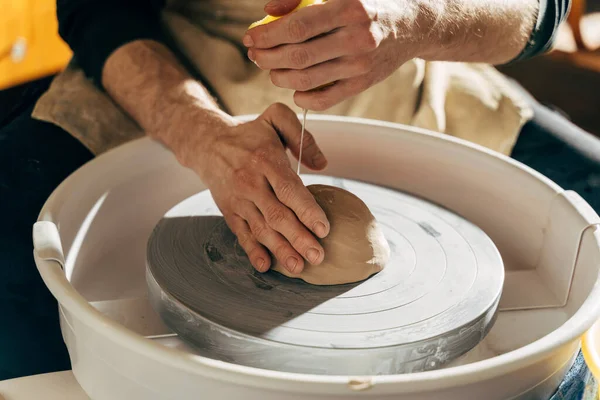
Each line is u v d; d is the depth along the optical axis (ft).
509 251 3.71
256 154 2.98
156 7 4.73
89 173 3.36
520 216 3.60
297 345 2.39
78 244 3.23
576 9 7.94
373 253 2.79
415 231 3.18
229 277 2.77
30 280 3.48
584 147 4.39
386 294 2.71
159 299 2.69
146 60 4.03
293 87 2.49
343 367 2.42
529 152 4.36
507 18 3.60
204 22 4.57
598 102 8.86
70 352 2.54
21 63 7.32
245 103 4.35
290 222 2.67
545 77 9.22
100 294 3.23
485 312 2.63
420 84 4.49
